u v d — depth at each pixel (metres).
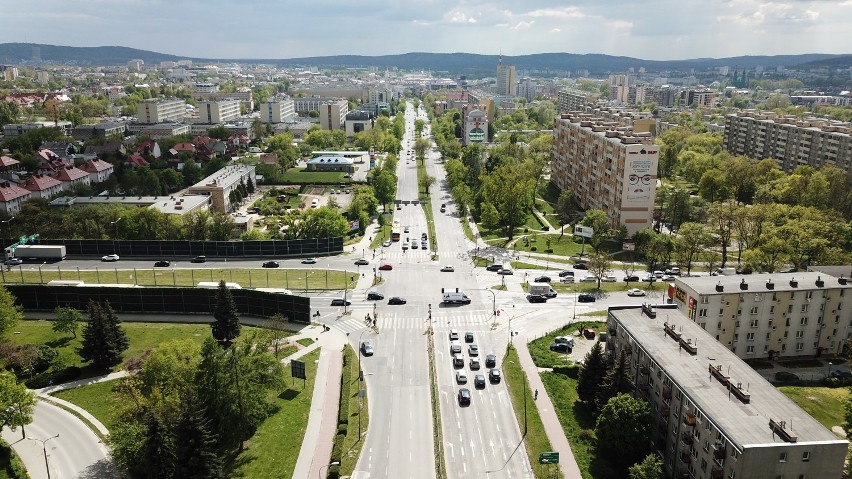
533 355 155.12
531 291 193.25
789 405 102.31
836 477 93.00
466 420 127.62
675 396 109.69
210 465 103.94
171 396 115.31
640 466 103.25
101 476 110.56
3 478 108.19
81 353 149.00
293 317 177.12
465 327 173.38
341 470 111.56
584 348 161.25
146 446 104.50
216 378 116.94
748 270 198.50
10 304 165.25
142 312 185.12
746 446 89.94
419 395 137.12
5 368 145.88
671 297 162.00
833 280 155.62
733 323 150.38
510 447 118.75
